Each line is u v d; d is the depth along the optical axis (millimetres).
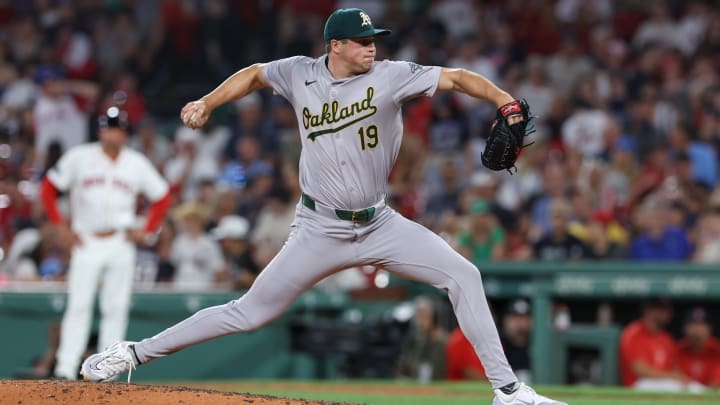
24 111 59781
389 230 19344
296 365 39531
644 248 41875
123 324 34031
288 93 19391
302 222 19484
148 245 43812
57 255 43594
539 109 57906
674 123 55500
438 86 18797
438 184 52250
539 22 64938
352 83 18719
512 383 19312
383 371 39031
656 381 36781
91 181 33375
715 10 63562
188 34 67562
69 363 33062
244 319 19703
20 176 53906
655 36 63500
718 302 39344
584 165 49219
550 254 42312
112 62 67125
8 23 69938
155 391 18125
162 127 63062
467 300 19250
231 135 56250
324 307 40250
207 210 48219
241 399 17969
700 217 45094
